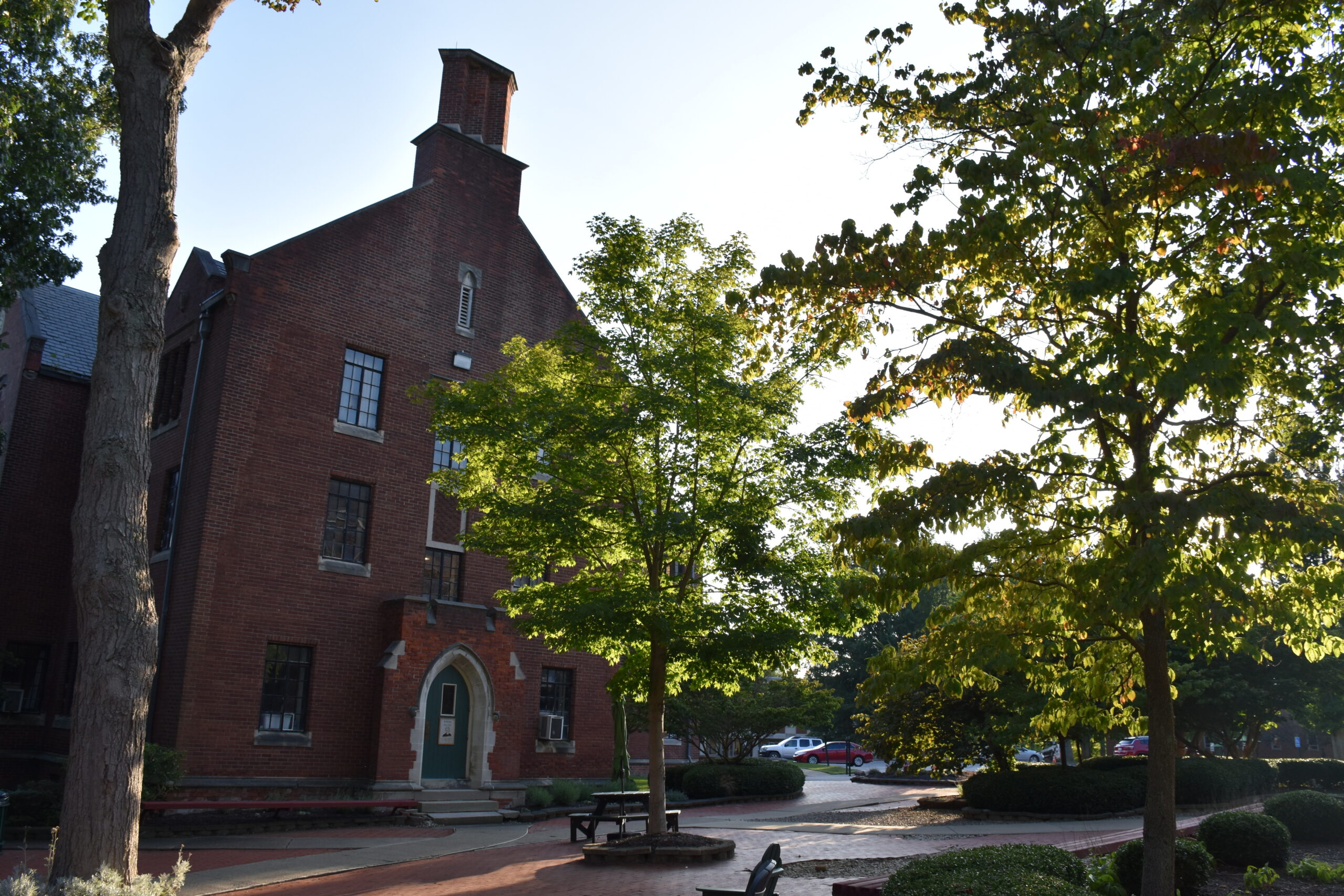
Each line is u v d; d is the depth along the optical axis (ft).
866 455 29.86
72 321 87.10
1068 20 25.94
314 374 69.67
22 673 75.51
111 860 27.55
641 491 47.26
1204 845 36.45
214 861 46.16
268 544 65.46
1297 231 24.35
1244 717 74.64
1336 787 81.30
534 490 48.55
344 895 36.81
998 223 25.57
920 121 29.30
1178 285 27.09
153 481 71.97
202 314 69.00
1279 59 25.55
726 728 89.92
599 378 46.75
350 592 68.90
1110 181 26.37
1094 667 29.17
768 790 85.71
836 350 30.19
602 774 81.10
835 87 29.81
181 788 58.80
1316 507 24.25
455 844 52.85
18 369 80.18
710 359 43.37
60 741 70.79
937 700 71.97
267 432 66.74
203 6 34.81
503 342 81.05
